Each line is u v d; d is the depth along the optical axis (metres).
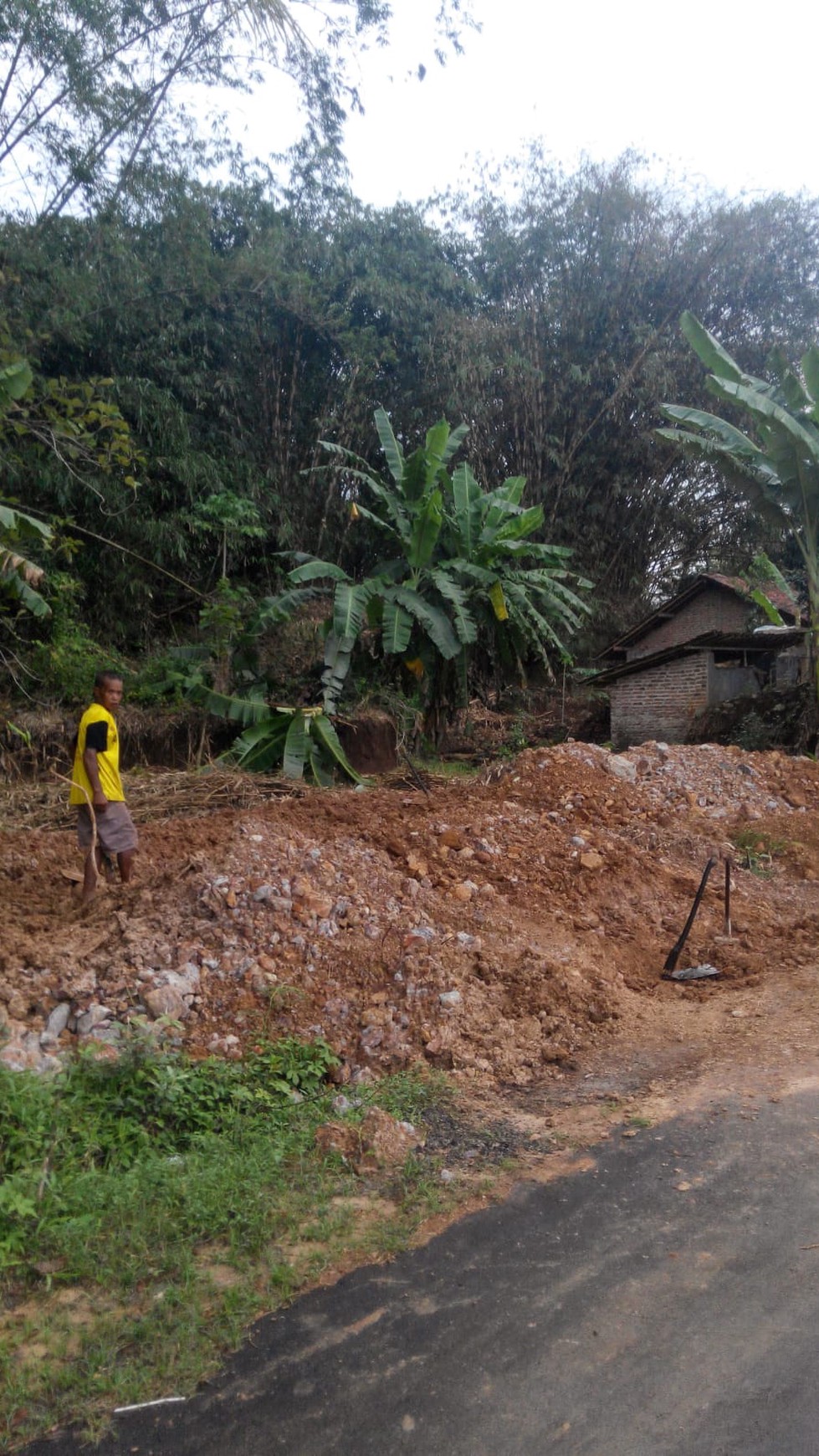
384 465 19.45
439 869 7.40
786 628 17.84
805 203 22.44
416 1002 5.38
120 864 6.24
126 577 15.44
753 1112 4.38
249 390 17.34
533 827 8.48
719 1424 2.60
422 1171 3.98
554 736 19.88
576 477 21.45
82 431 11.70
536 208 21.97
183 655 14.45
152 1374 2.84
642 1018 5.78
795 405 13.88
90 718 5.98
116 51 15.45
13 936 5.45
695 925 7.38
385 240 20.28
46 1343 2.96
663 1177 3.86
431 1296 3.17
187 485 15.48
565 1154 4.10
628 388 20.84
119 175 16.31
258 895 5.84
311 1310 3.11
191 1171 3.80
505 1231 3.53
